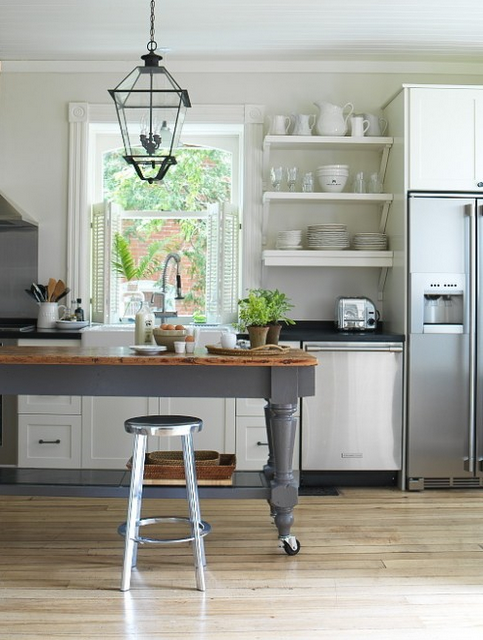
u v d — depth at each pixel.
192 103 5.84
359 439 5.24
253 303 3.99
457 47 5.48
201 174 6.36
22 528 4.24
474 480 5.26
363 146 5.66
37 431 5.36
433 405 5.20
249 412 5.34
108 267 5.81
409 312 5.20
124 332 5.34
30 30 5.17
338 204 5.88
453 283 5.18
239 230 6.08
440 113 5.24
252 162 5.85
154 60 3.65
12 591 3.32
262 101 5.86
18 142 5.88
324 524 4.37
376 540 4.07
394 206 5.49
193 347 3.97
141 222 6.27
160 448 5.36
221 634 2.91
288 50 5.58
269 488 3.82
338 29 5.12
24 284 5.90
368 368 5.23
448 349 5.18
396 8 4.75
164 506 4.74
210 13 4.84
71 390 3.75
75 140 5.86
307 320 5.89
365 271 5.89
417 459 5.20
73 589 3.35
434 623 3.03
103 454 5.36
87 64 5.84
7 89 5.86
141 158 3.64
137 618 3.05
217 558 3.77
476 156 5.25
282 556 3.81
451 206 5.19
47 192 5.90
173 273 6.26
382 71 5.84
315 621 3.04
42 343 5.33
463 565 3.69
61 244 5.90
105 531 4.19
